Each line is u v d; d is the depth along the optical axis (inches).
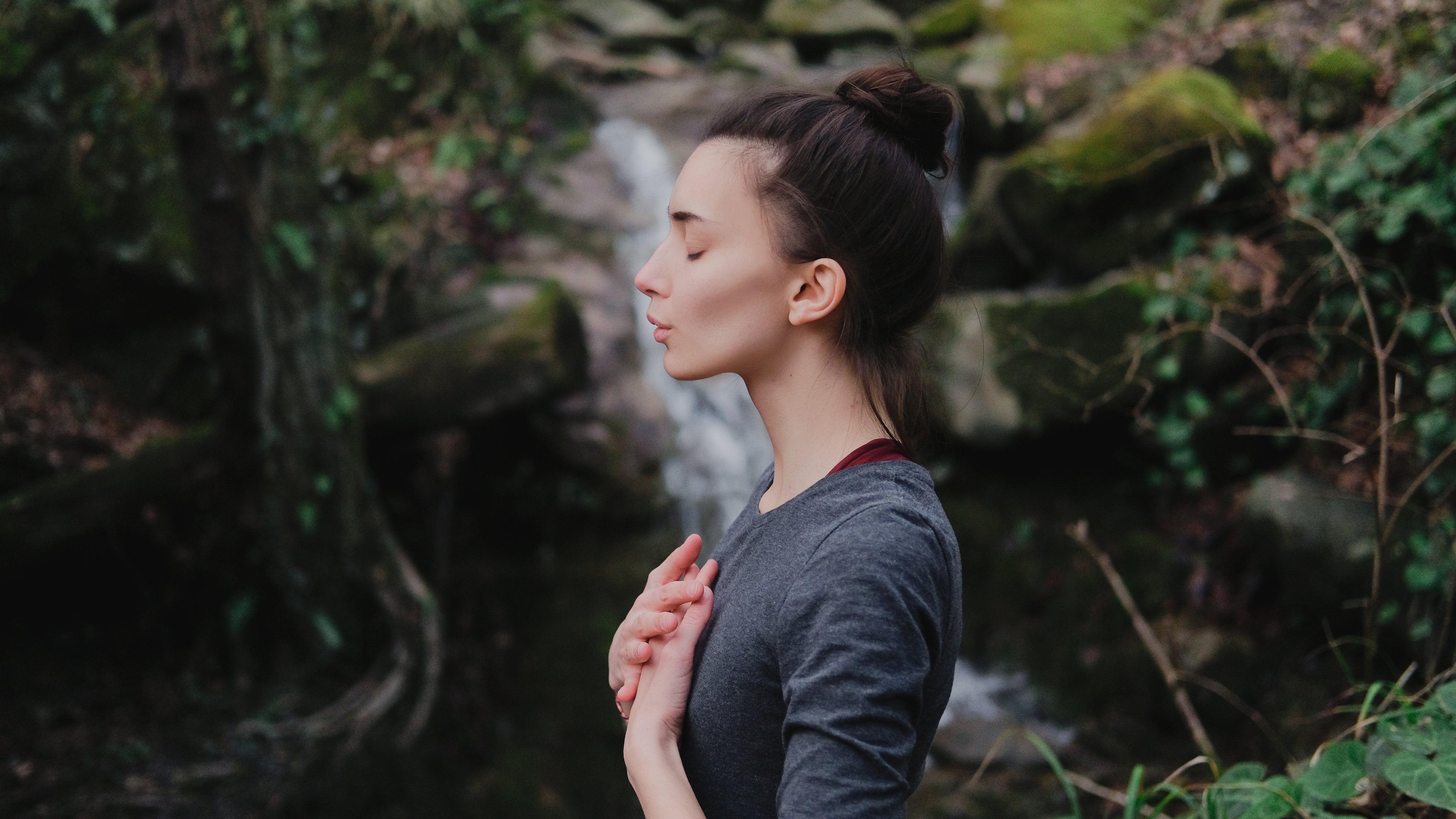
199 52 106.0
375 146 175.6
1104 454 143.0
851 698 27.6
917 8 255.1
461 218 168.7
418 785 118.4
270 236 114.9
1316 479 118.1
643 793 31.9
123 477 122.3
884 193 33.5
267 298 116.3
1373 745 52.8
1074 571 138.1
